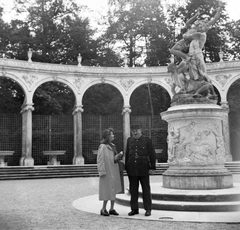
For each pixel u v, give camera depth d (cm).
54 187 1864
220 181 1200
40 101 4250
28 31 4672
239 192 1090
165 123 4034
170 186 1255
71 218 955
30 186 1936
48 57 4659
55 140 3822
